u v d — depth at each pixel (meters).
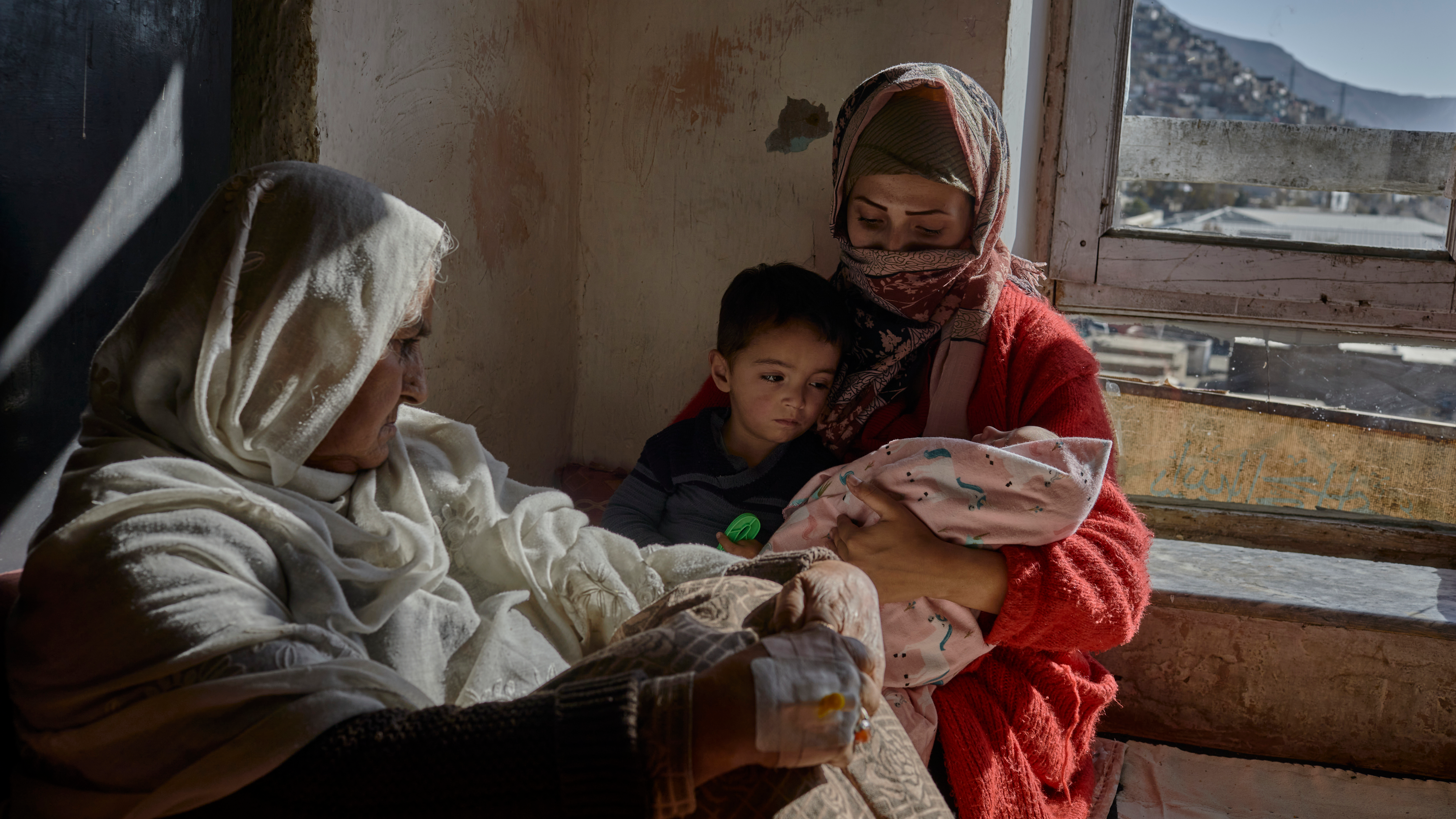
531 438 2.30
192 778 0.88
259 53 1.64
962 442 1.49
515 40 2.07
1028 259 2.46
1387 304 2.29
